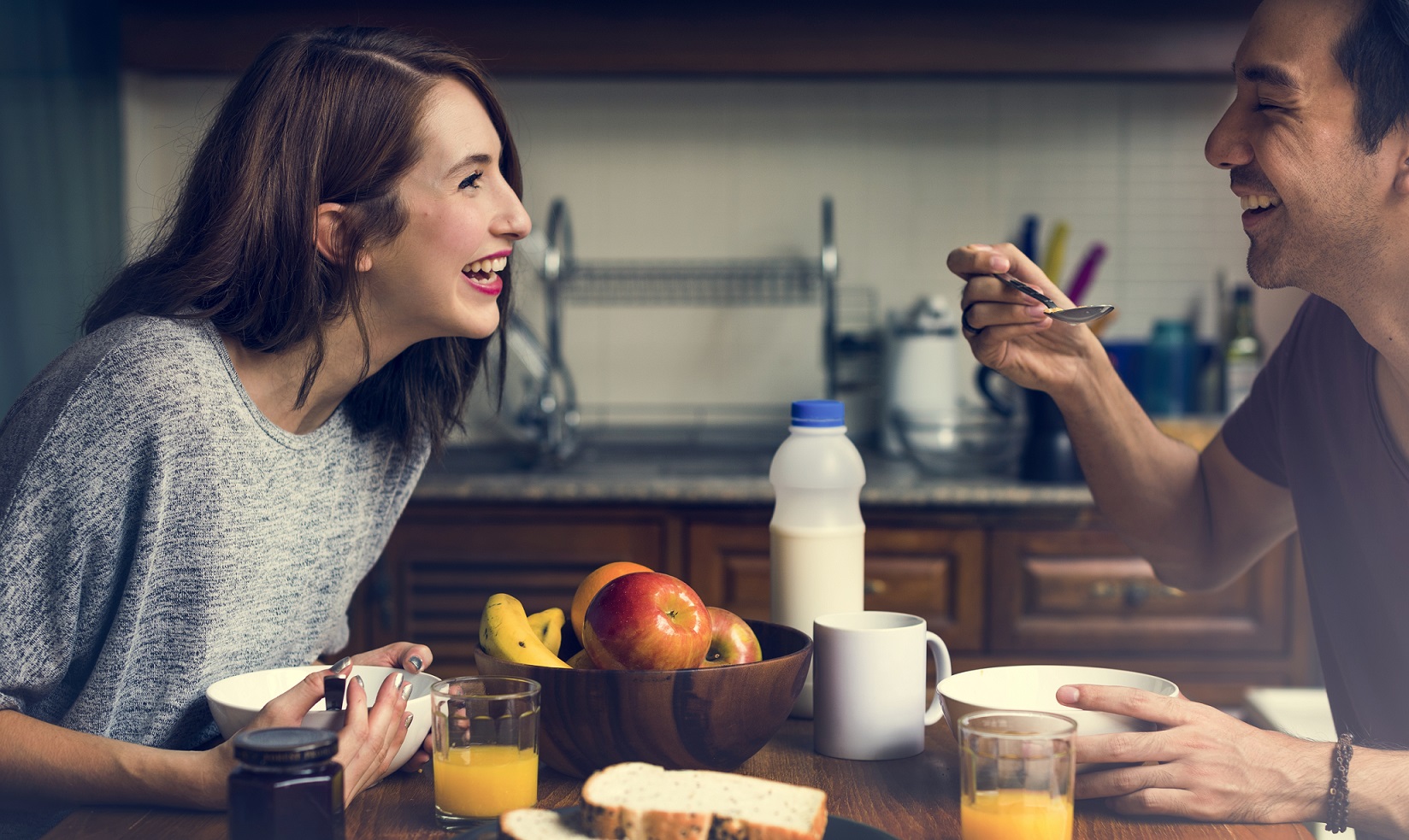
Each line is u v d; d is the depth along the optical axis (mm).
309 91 1012
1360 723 1212
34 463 935
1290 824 845
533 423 2615
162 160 2729
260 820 663
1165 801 833
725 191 2826
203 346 1011
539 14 2557
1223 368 2674
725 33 2568
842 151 2814
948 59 2572
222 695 919
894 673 940
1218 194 2793
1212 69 2568
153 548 972
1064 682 972
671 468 2434
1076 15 2559
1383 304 1040
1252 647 2209
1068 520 2207
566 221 2748
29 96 2230
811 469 1061
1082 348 1241
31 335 2227
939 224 2824
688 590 879
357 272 1035
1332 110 969
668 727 828
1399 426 1117
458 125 1028
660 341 2865
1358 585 1196
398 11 2549
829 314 2660
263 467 1057
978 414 2707
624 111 2809
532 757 816
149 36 2545
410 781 910
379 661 1059
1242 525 1349
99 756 864
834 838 731
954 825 807
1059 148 2801
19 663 929
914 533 2221
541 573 2227
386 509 1254
